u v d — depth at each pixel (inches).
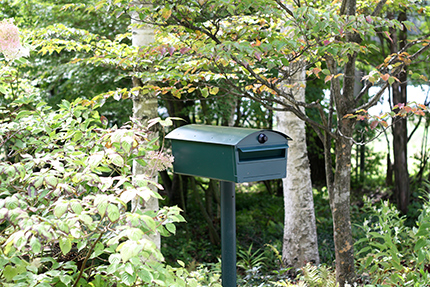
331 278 142.3
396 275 128.0
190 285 84.3
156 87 129.5
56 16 227.8
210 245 297.9
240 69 138.0
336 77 128.8
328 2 141.7
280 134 118.4
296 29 108.4
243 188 430.9
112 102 264.7
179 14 120.3
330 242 238.4
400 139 295.6
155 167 102.3
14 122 102.3
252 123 374.3
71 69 233.1
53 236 70.1
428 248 134.3
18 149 102.4
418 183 333.4
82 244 77.6
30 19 229.0
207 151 118.4
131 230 66.0
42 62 244.8
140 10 118.3
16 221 66.3
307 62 141.9
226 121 284.2
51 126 104.3
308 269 143.9
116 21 234.8
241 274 208.4
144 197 67.8
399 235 171.5
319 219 288.8
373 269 140.0
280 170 119.8
